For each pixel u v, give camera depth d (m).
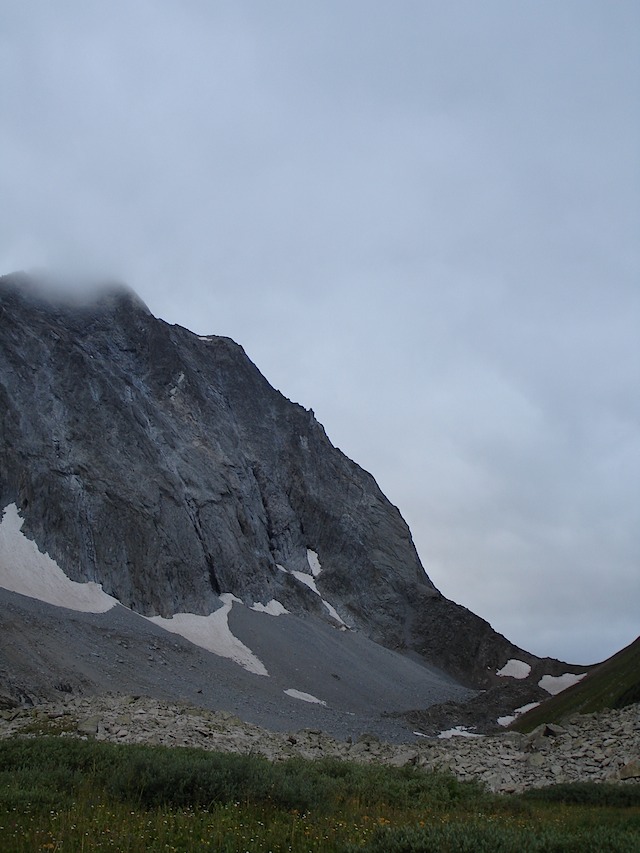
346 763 28.62
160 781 18.31
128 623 83.88
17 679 54.06
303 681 90.06
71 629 71.56
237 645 92.81
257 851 13.39
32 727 34.06
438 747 38.97
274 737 38.72
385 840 14.04
